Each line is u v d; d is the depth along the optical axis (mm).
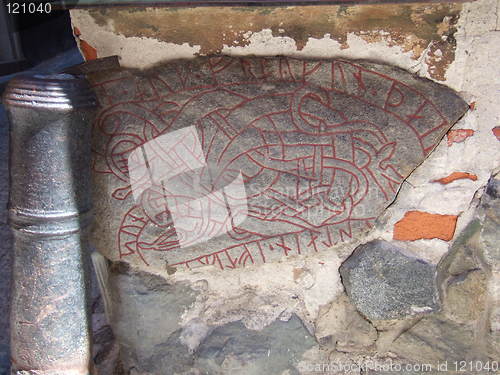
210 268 1704
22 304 1423
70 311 1443
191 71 1437
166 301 1734
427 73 1429
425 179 1551
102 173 1518
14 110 1264
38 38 2596
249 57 1441
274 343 1744
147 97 1453
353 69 1420
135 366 1817
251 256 1643
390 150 1479
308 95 1438
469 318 1667
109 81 1449
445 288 1652
